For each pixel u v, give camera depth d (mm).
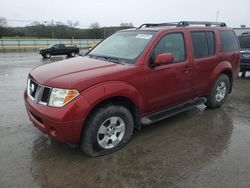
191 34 5086
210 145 4277
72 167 3580
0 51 35750
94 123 3633
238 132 4820
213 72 5609
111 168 3570
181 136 4602
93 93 3504
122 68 3934
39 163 3666
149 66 4215
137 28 5078
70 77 3574
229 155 3951
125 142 4105
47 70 4016
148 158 3838
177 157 3879
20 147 4102
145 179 3344
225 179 3352
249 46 10836
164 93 4555
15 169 3514
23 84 9016
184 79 4879
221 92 6113
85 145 3680
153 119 4410
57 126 3389
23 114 5590
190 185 3236
